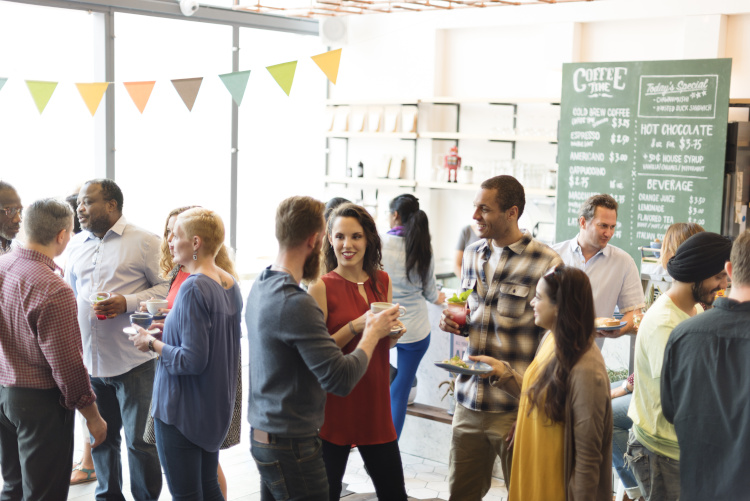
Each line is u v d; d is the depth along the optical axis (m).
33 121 5.59
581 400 1.98
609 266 3.45
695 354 1.97
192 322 2.49
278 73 3.50
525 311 2.57
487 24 6.55
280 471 2.22
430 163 6.98
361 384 2.53
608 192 5.62
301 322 2.12
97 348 3.21
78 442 4.37
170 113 6.45
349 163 7.46
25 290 2.61
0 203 3.14
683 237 3.36
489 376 2.47
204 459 2.68
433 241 7.18
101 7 5.39
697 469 1.97
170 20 6.08
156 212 6.58
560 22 6.21
